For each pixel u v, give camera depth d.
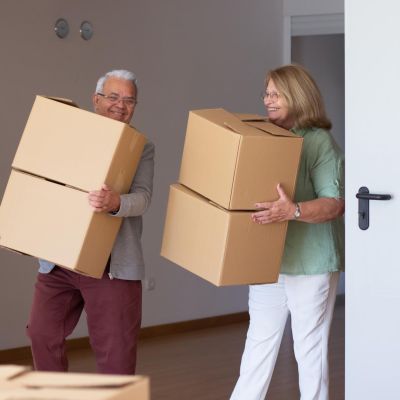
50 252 2.71
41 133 2.75
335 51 8.53
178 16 6.39
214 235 2.70
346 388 3.02
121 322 2.89
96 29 5.78
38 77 5.41
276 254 2.77
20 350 5.37
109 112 3.00
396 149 2.86
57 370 3.02
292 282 3.00
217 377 4.82
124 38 5.98
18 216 2.76
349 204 2.98
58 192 2.71
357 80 2.96
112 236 2.77
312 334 3.02
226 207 2.66
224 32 6.78
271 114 2.99
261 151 2.64
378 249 2.91
